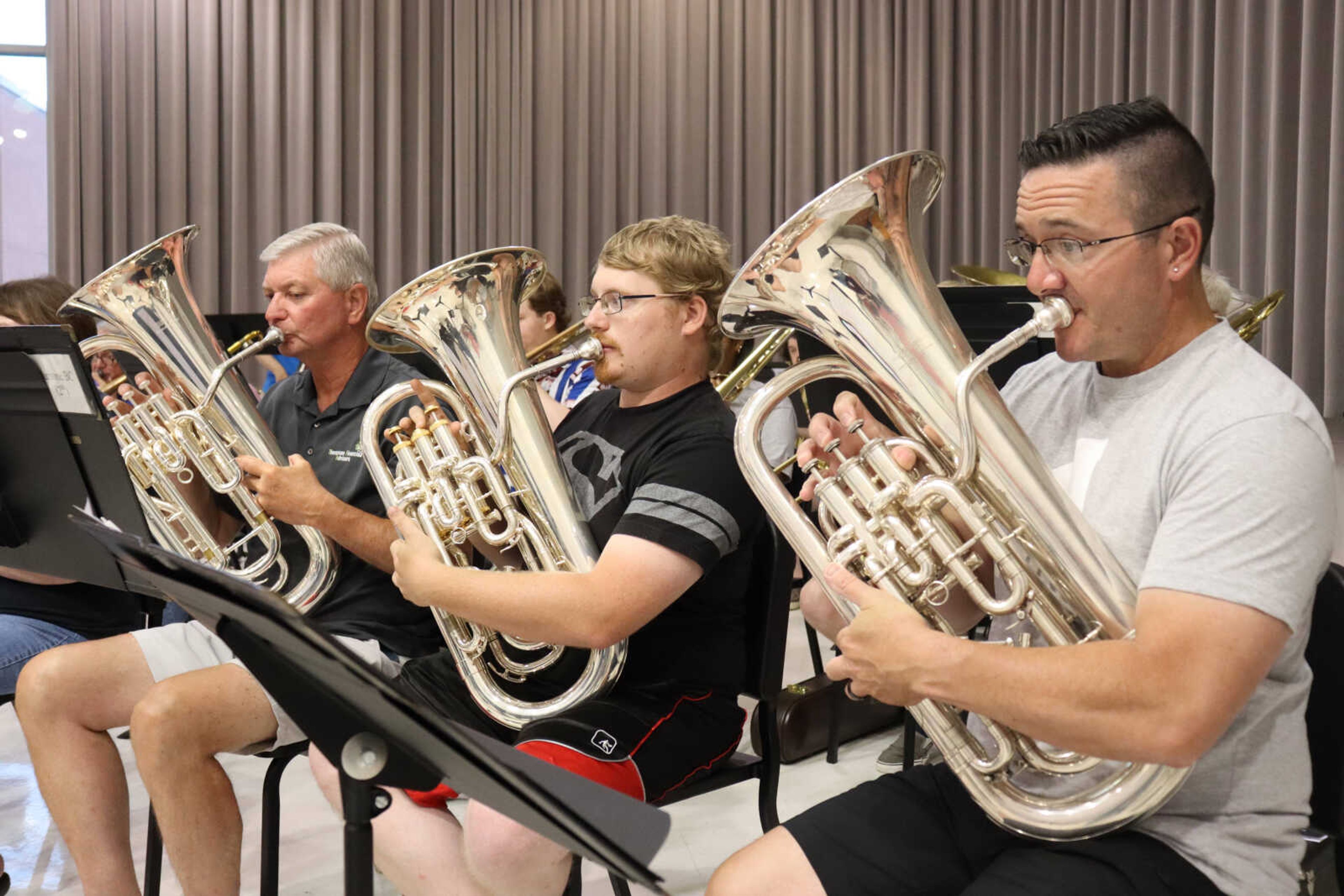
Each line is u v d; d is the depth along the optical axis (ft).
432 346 5.87
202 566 3.14
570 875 5.36
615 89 19.88
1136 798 3.72
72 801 6.10
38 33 20.02
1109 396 4.22
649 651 5.60
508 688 5.90
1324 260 13.01
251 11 19.88
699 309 5.74
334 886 7.26
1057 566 3.84
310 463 7.18
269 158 19.93
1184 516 3.67
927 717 4.05
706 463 5.40
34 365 5.57
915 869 4.25
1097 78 15.53
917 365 4.09
